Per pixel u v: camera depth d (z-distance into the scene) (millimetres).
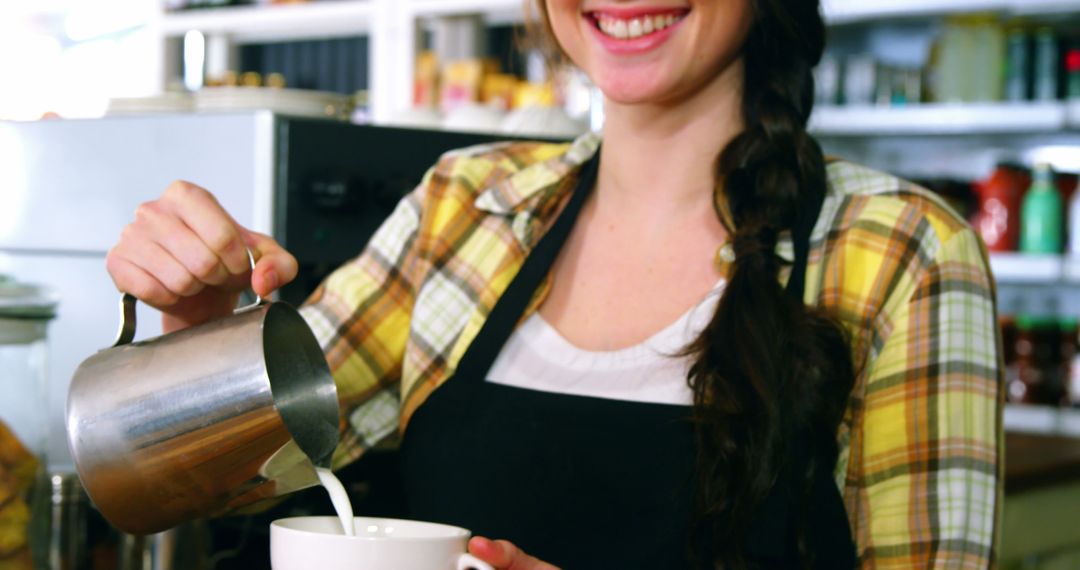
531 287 1228
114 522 979
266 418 917
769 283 1096
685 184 1208
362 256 1386
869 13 3152
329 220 1666
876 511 1099
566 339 1200
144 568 1377
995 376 1099
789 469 1060
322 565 804
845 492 1125
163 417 929
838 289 1129
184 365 937
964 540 1054
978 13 3191
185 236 1039
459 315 1280
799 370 1057
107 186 1749
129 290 1052
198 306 1119
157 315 1694
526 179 1300
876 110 3238
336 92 4035
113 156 1743
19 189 1831
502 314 1223
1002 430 1098
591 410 1135
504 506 1152
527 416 1160
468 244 1308
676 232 1209
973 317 1101
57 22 5207
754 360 1055
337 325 1330
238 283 1088
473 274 1289
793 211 1142
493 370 1213
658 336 1148
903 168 3611
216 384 922
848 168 1217
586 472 1123
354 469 1558
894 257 1117
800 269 1135
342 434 1338
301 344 1028
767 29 1171
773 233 1128
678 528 1090
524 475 1147
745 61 1200
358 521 929
